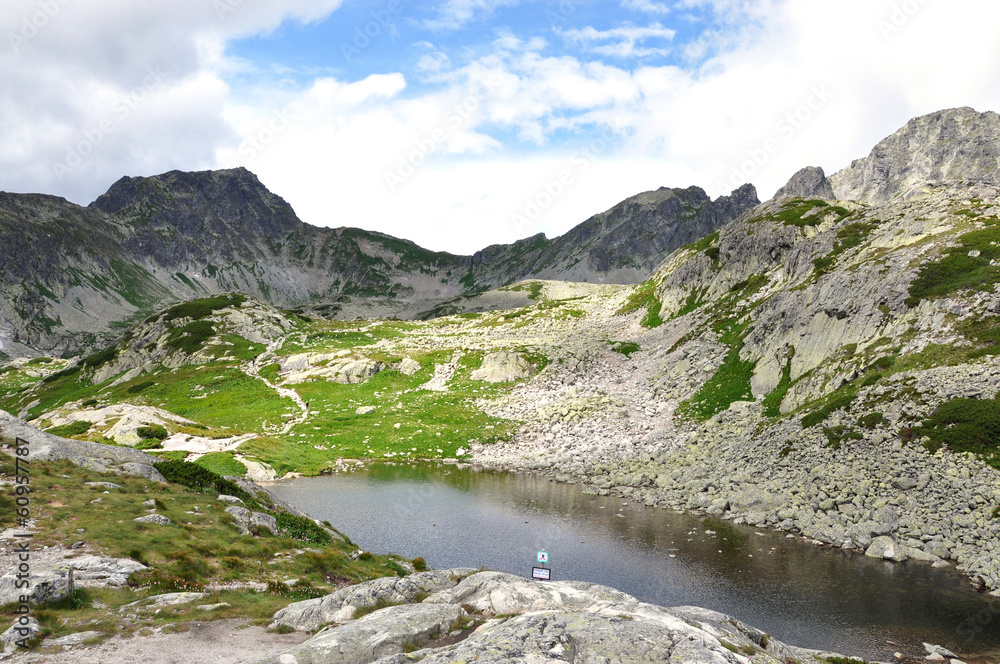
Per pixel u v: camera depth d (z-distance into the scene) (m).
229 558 27.19
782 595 33.56
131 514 30.22
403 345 138.38
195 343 136.00
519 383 106.56
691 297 126.12
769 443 57.69
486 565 38.47
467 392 103.06
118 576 22.72
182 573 24.28
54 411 110.94
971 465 42.09
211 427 81.50
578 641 14.31
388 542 43.00
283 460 69.50
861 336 64.50
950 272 62.44
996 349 50.69
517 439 83.25
